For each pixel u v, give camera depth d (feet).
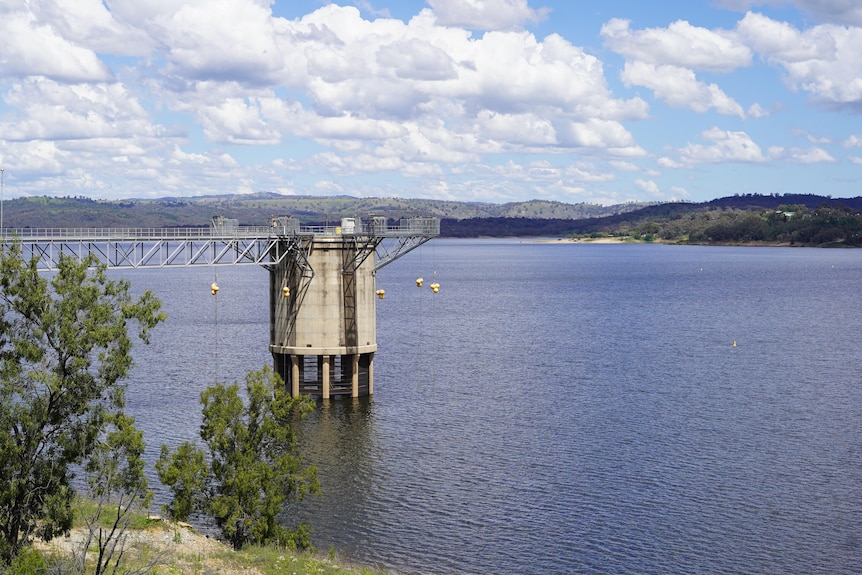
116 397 146.51
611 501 210.38
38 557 140.46
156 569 148.15
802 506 207.72
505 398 316.81
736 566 177.17
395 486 219.20
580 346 448.65
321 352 310.86
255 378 176.55
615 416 289.94
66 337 139.03
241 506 170.60
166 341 451.12
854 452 249.34
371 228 314.35
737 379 355.56
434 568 175.01
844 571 175.42
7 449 135.85
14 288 141.79
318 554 178.29
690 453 247.91
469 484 221.25
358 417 286.66
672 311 636.07
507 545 185.78
